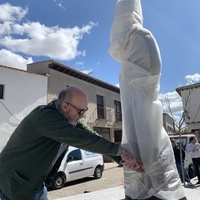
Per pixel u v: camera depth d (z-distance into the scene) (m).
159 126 2.14
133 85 2.18
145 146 2.04
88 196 4.13
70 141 1.67
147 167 2.03
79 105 1.83
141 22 2.46
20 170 1.79
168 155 2.15
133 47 2.28
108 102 24.17
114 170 16.41
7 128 14.55
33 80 16.09
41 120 1.72
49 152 1.81
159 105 2.18
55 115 1.73
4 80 14.71
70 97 1.82
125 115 2.20
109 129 24.36
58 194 9.13
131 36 2.30
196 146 9.13
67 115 1.84
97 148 1.67
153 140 2.08
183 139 11.17
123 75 2.31
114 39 2.42
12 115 14.82
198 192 4.02
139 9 2.46
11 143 1.86
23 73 15.61
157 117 2.14
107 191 4.49
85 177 12.24
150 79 2.15
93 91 22.30
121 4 2.43
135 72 2.20
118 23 2.41
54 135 1.70
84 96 1.86
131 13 2.39
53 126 1.69
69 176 10.62
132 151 2.08
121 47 2.38
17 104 15.11
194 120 20.70
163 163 2.10
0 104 14.45
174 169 2.20
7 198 1.81
